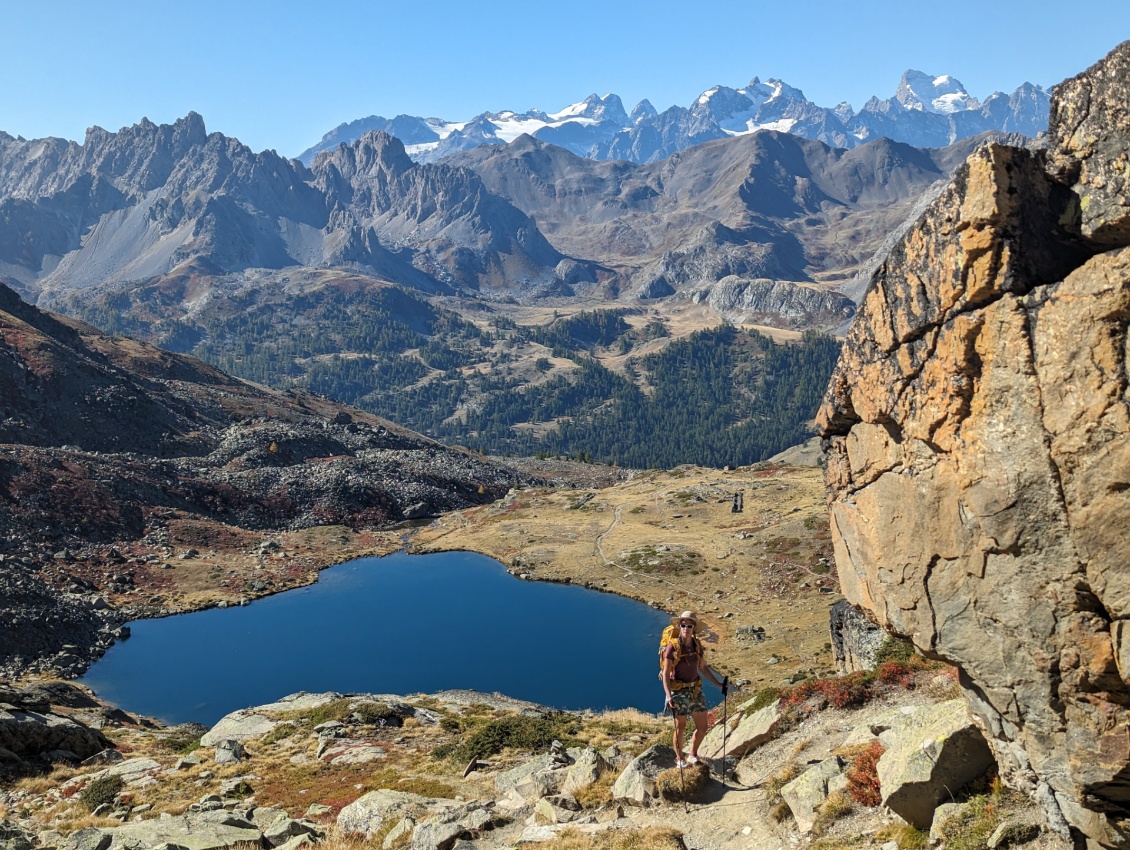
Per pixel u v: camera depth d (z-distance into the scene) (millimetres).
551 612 108188
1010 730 11727
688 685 18891
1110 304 9188
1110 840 10211
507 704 56688
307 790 34312
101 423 173875
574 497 173250
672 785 18297
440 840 20047
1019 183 10242
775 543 118750
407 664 93312
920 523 12625
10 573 105875
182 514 148250
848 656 33000
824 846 14195
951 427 11500
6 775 39031
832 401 15031
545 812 20078
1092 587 9695
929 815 13305
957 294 11000
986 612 11422
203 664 94625
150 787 35969
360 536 156625
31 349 179875
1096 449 9430
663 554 122750
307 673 91812
